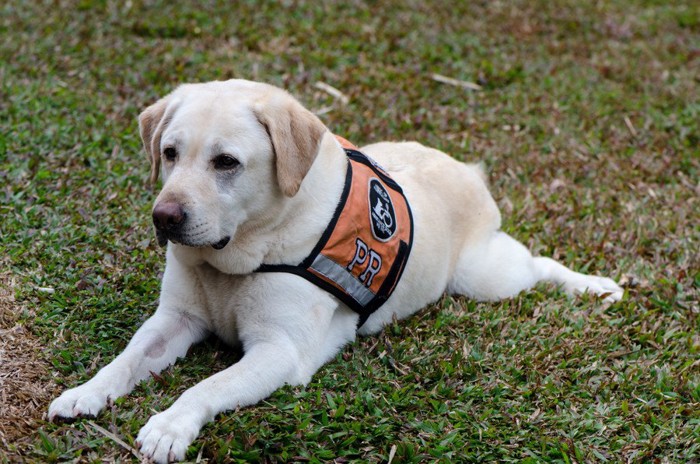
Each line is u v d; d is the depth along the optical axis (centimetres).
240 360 379
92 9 860
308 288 391
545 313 481
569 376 423
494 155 678
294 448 343
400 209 436
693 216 613
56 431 335
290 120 379
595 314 487
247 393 362
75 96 674
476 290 498
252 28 862
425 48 867
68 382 372
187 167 364
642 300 507
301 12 923
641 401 407
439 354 426
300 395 374
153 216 351
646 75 868
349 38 872
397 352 423
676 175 683
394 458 345
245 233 384
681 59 930
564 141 715
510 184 643
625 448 371
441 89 787
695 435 383
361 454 350
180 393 373
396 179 472
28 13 830
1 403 350
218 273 396
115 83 712
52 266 448
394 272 425
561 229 586
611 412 396
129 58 756
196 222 353
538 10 1040
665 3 1138
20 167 550
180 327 406
